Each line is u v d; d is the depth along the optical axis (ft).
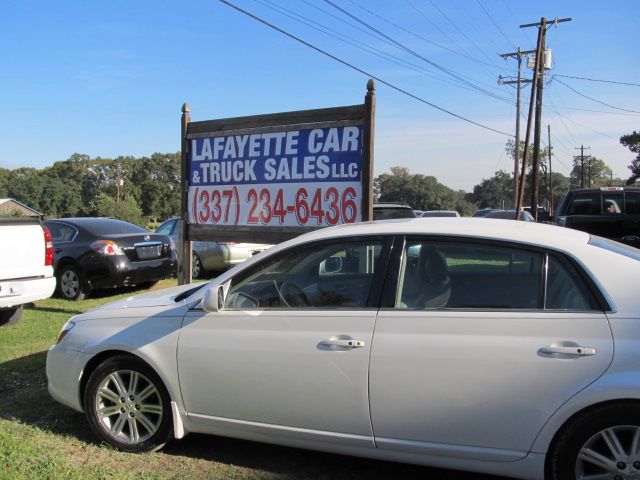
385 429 10.06
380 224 11.42
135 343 11.96
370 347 10.04
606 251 9.63
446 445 9.71
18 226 21.86
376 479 11.23
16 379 17.01
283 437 10.94
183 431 11.89
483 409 9.43
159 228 42.86
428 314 9.95
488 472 9.63
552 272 9.62
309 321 10.64
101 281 30.17
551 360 9.05
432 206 320.09
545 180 256.73
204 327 11.44
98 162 378.53
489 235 10.18
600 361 8.80
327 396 10.36
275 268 11.43
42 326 23.68
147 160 370.12
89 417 12.59
